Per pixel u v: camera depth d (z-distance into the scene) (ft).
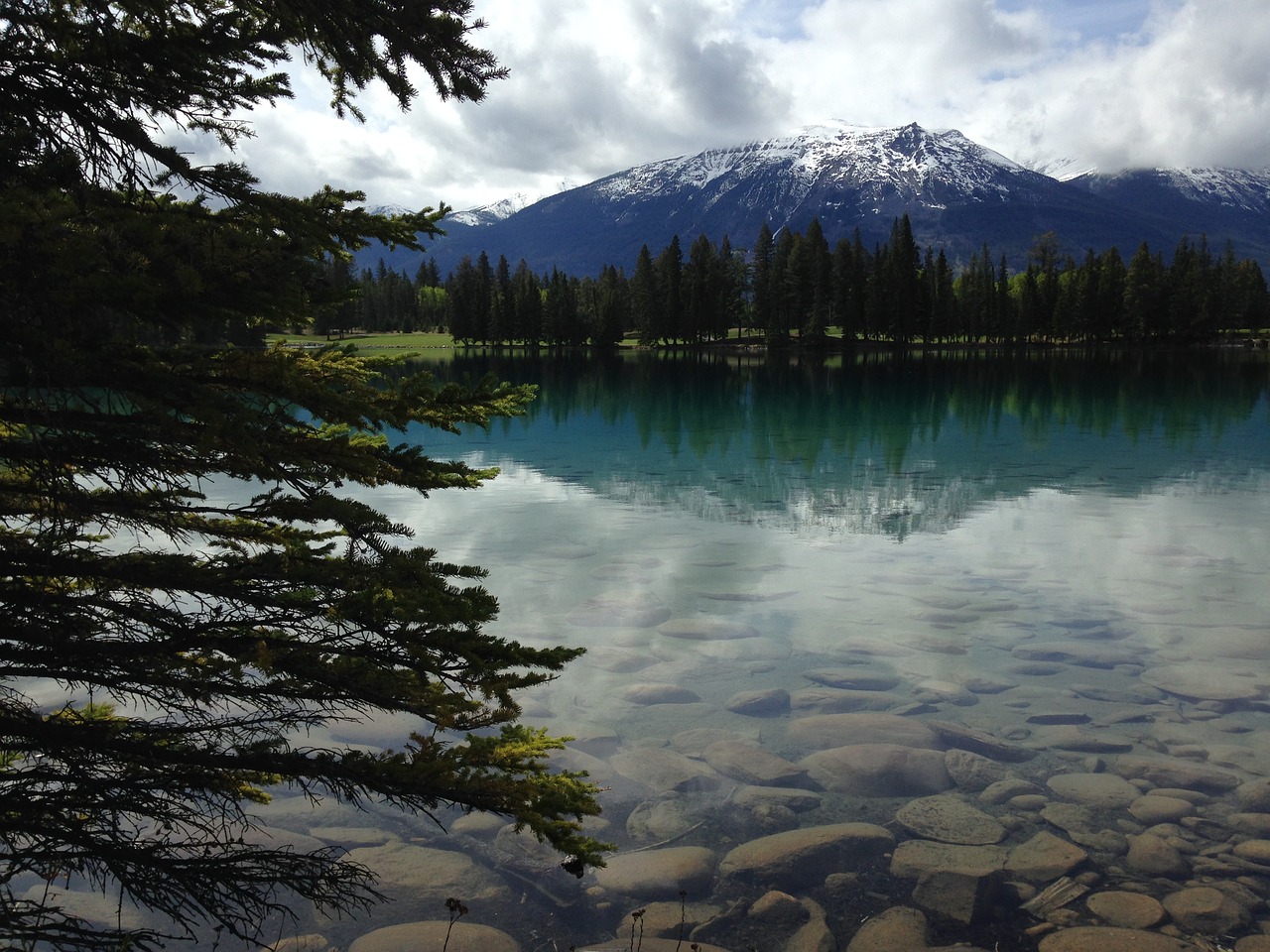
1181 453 66.33
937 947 12.67
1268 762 18.10
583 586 31.22
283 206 8.98
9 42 8.72
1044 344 339.77
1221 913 13.26
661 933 13.14
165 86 9.52
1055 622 27.40
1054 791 17.03
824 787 17.34
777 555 35.94
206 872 10.41
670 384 155.02
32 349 7.84
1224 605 29.07
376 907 13.66
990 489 51.85
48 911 10.23
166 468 9.50
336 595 10.04
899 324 308.40
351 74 9.89
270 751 10.46
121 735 10.22
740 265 354.13
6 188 8.17
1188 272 323.57
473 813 16.79
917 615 28.07
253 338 9.97
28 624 9.89
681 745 19.13
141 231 7.89
